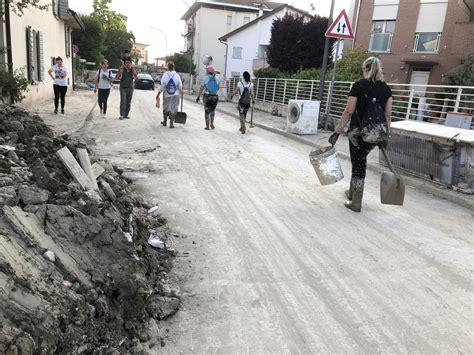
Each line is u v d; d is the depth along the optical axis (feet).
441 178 23.32
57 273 8.49
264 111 73.56
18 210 9.15
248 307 11.01
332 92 48.42
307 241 15.42
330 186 23.09
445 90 56.90
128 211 13.75
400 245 15.57
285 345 9.63
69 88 83.71
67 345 7.51
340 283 12.51
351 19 82.02
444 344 9.96
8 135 15.21
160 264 12.60
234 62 146.51
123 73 42.68
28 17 43.83
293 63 91.15
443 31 71.15
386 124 18.11
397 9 75.31
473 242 16.29
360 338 10.02
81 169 13.01
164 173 23.45
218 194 20.29
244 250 14.33
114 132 35.53
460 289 12.55
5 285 7.18
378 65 18.13
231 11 187.73
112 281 9.53
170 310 10.47
